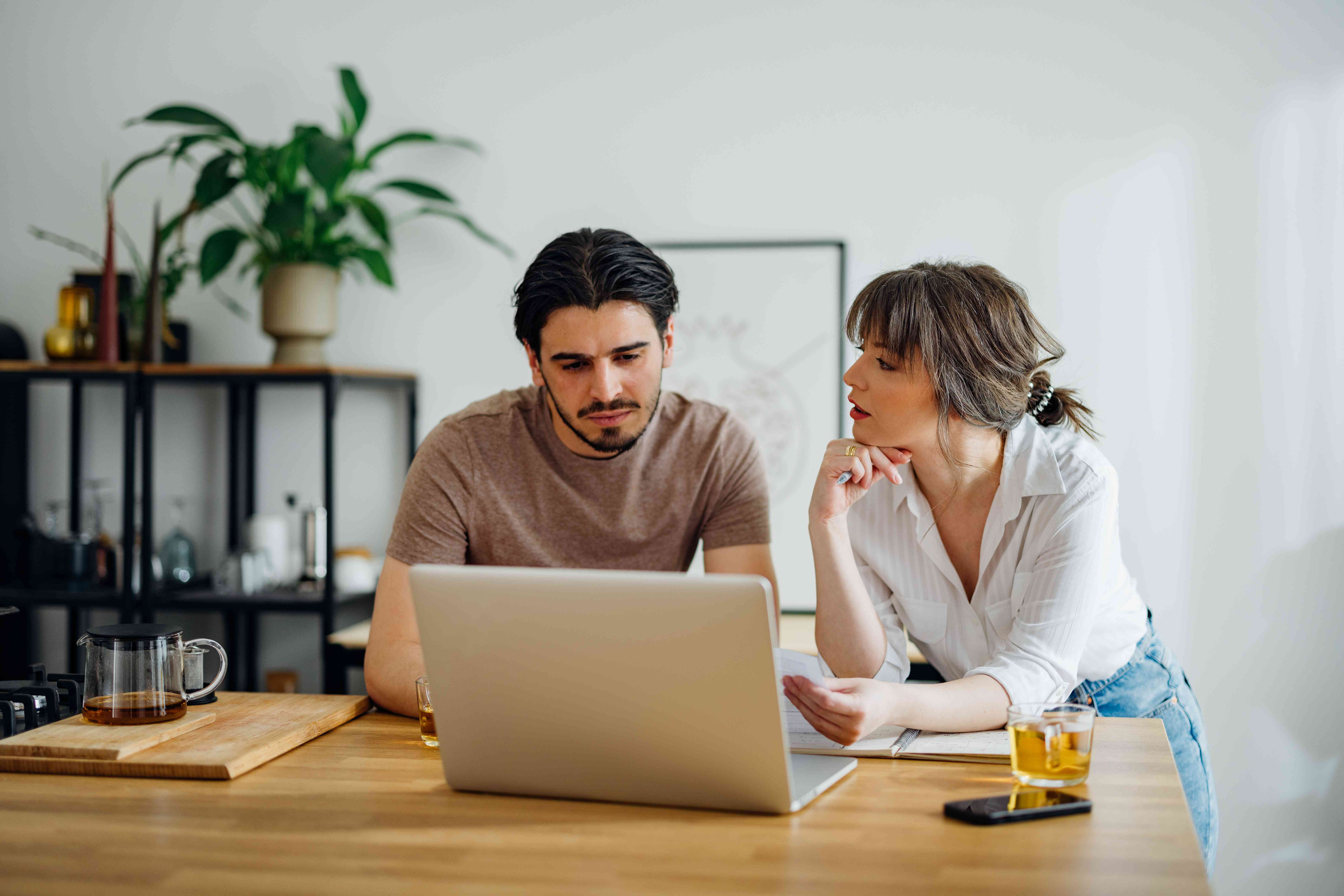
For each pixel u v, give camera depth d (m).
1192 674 2.58
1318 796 2.54
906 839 0.97
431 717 1.27
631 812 1.05
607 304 1.44
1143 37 2.61
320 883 0.88
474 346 2.85
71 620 2.81
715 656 0.98
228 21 2.92
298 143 2.58
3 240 3.01
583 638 1.02
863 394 1.45
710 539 1.72
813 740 1.26
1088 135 2.63
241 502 2.94
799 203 2.74
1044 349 1.49
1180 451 2.59
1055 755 1.09
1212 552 2.57
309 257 2.65
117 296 2.76
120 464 2.99
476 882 0.88
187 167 2.94
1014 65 2.65
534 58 2.82
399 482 2.89
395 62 2.87
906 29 2.69
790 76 2.74
